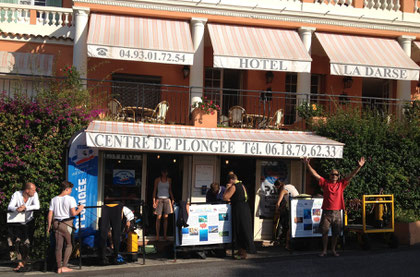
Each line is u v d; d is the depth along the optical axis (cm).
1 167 913
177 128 1066
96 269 824
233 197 912
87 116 985
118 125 1013
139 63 1381
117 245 843
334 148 1041
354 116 1153
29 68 1240
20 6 1352
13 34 1294
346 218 1034
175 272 788
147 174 1083
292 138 1066
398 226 1055
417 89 1530
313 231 970
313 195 1096
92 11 1253
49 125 942
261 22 1332
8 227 825
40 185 926
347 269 798
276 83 1484
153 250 984
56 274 788
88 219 946
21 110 928
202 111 1105
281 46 1278
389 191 1102
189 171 1093
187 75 1402
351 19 1373
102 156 1038
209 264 855
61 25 1384
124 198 1061
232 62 1182
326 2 1394
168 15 1284
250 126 1219
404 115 1229
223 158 1125
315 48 1478
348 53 1305
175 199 1101
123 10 1256
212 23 1321
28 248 841
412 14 1437
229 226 938
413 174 1128
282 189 1045
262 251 992
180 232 900
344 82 1520
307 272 778
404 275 754
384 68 1265
